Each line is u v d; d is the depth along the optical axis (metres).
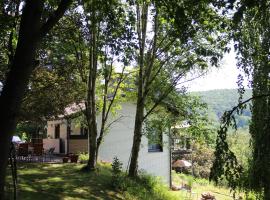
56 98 15.85
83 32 14.98
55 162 20.20
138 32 18.09
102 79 20.30
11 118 5.26
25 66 5.37
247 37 8.12
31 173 15.84
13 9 10.24
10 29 10.34
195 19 8.95
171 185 26.55
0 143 5.17
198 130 18.97
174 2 8.04
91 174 16.75
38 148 20.98
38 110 15.48
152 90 19.39
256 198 7.20
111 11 10.17
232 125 6.76
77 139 25.14
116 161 17.97
